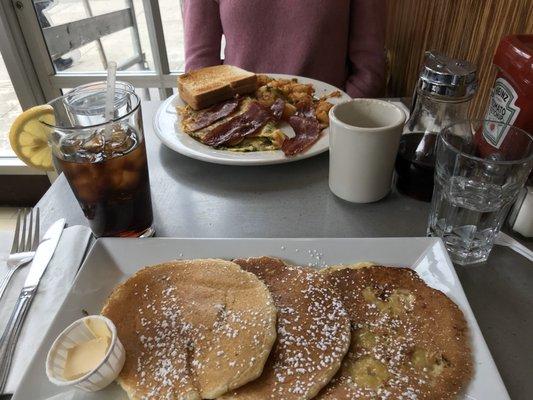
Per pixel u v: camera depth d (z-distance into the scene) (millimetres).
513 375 503
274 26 1423
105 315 547
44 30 2027
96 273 619
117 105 697
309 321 530
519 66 622
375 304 567
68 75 2137
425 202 795
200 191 846
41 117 743
